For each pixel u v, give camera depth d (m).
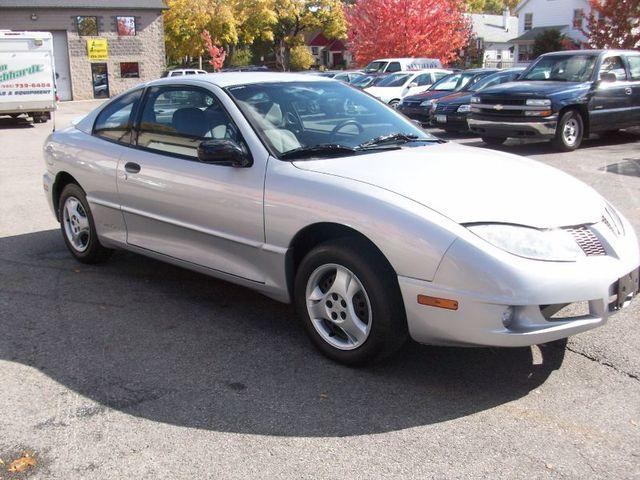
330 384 3.55
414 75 20.28
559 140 12.03
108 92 38.44
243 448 2.97
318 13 62.28
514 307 3.17
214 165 4.23
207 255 4.40
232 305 4.76
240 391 3.49
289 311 4.64
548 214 3.40
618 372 3.64
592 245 3.41
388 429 3.11
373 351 3.57
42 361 3.86
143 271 5.55
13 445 3.00
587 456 2.87
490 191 3.52
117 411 3.29
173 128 4.64
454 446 2.96
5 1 35.12
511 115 12.02
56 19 36.38
